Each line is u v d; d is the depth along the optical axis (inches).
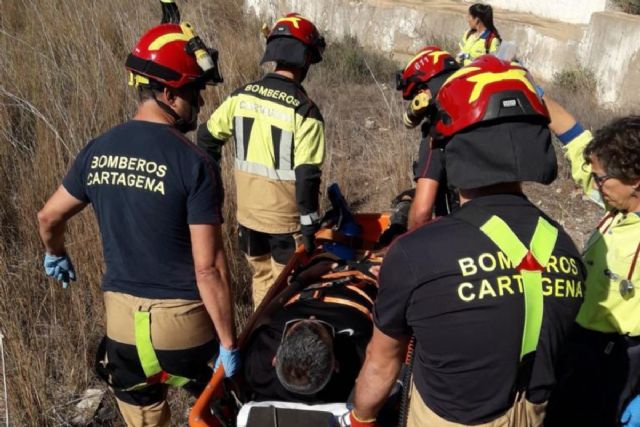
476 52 310.5
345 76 349.7
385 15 458.6
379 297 72.6
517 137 68.3
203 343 105.7
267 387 95.3
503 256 68.5
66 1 301.6
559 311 69.8
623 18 344.8
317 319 98.4
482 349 68.1
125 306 102.5
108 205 100.0
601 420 101.0
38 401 129.6
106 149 100.0
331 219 144.3
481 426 71.2
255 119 142.5
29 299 153.2
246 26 387.5
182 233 100.2
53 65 243.6
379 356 75.8
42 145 197.3
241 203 150.2
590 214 217.5
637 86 333.7
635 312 95.7
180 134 100.0
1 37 281.0
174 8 117.3
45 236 106.8
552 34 402.0
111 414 136.2
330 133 268.1
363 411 79.8
